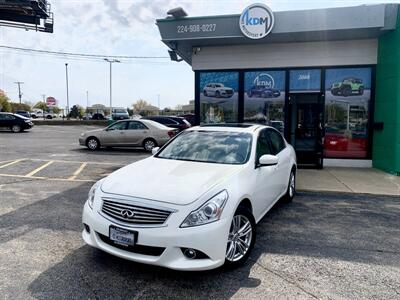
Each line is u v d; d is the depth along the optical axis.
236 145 4.93
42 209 5.83
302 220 5.51
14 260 3.88
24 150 14.98
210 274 3.63
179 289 3.32
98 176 8.93
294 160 6.84
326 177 8.95
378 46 10.20
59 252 4.10
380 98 10.05
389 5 8.88
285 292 3.29
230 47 11.12
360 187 7.75
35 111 76.62
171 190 3.56
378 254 4.21
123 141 15.04
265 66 10.97
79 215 5.52
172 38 10.10
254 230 4.02
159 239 3.24
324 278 3.58
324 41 10.52
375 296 3.24
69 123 43.69
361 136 10.67
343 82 10.59
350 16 8.99
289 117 10.95
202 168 4.29
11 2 23.78
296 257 4.09
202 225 3.31
